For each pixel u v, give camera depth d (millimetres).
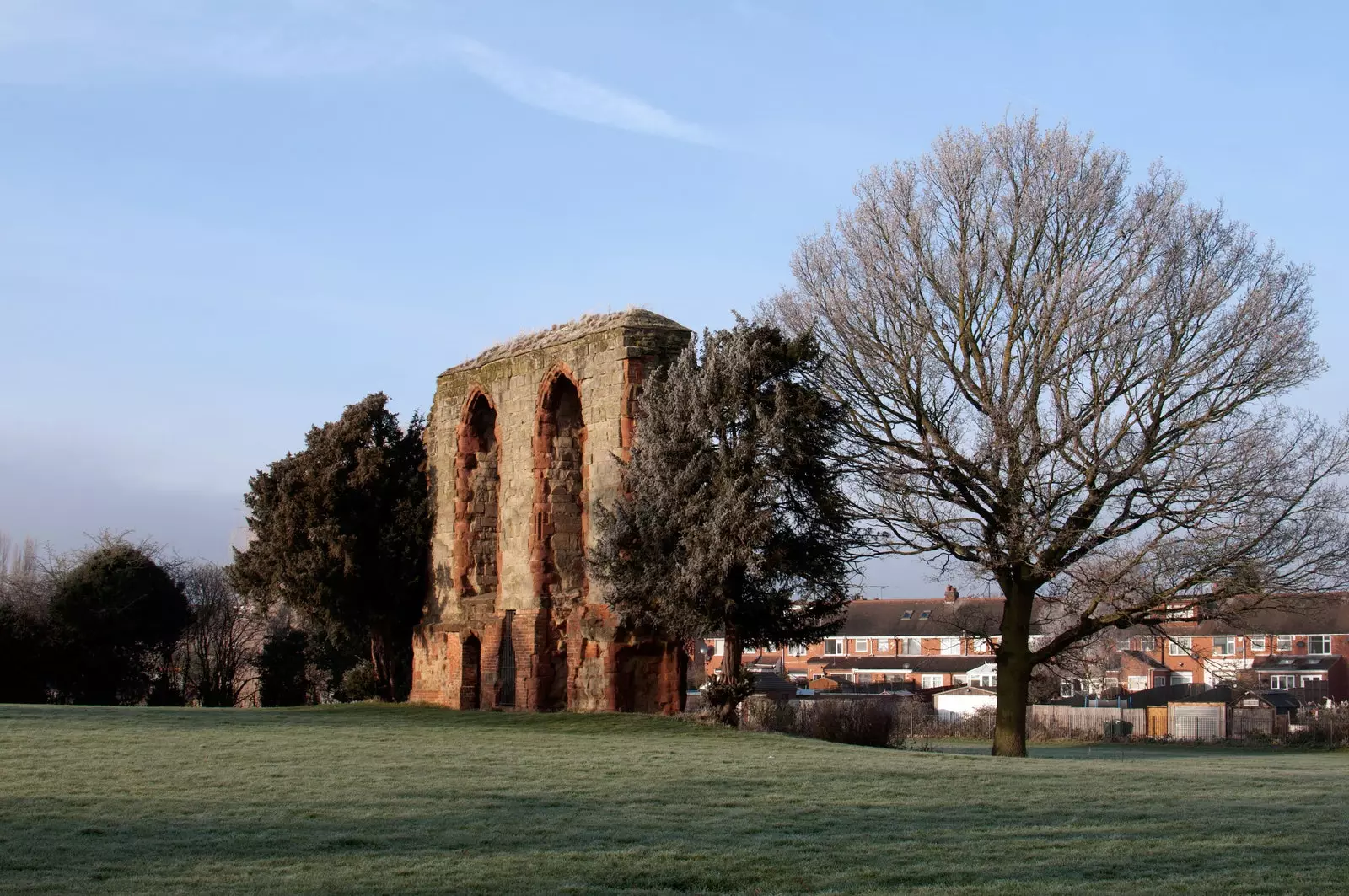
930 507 34000
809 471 32656
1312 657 86500
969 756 28016
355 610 47375
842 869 13555
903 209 35281
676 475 32500
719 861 13789
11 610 56562
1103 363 32625
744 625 32219
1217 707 58531
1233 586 31719
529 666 38594
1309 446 32156
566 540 39188
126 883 12211
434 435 46688
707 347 33594
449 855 13875
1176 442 32719
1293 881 13023
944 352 34719
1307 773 25859
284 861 13414
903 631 103438
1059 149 34344
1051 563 33844
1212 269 32656
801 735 35438
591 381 37531
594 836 15148
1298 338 32188
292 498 47469
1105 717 60906
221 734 27391
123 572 58125
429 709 39156
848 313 35438
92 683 57844
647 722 32875
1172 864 13938
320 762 21953
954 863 13898
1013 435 32406
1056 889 12602
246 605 66688
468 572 44125
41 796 17219
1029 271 34062
